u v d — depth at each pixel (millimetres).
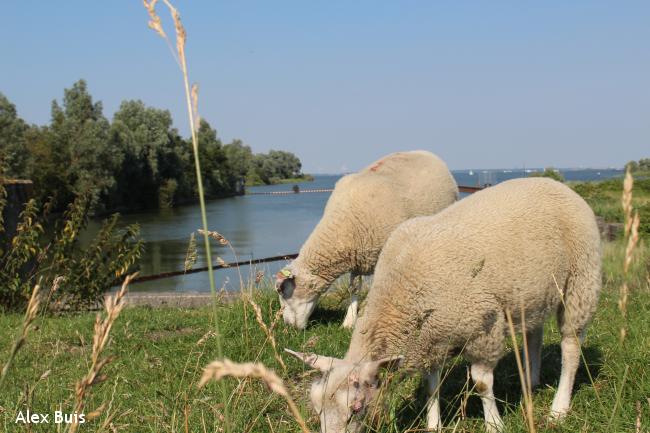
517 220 3971
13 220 9352
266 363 5363
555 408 4168
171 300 9336
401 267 3996
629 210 1676
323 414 3258
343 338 6449
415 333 3938
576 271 4156
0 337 6488
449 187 7562
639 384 4117
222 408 3863
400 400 4371
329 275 7047
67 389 4598
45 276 8727
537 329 4746
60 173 40094
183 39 1381
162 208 56656
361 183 7039
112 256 9242
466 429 3859
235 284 12500
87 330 6641
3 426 3676
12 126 41219
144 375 5141
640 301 6867
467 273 3816
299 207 54812
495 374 4980
